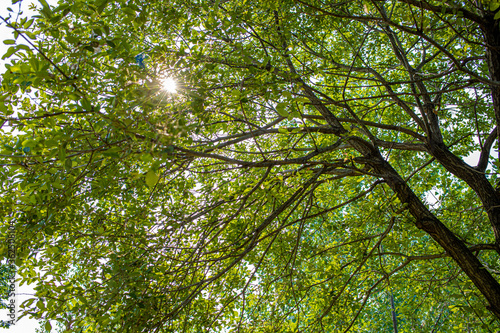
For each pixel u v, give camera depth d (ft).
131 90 8.87
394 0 17.54
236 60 15.51
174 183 14.70
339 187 22.81
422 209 16.94
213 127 14.29
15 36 7.38
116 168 11.93
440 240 16.51
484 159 18.06
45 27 8.51
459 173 17.80
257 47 18.66
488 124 25.36
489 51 15.06
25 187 9.80
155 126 7.54
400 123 27.14
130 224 13.55
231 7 16.21
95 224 13.69
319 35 21.62
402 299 33.45
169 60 10.98
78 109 7.84
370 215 17.85
